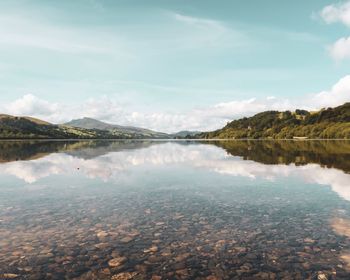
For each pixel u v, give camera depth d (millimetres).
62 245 9844
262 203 15695
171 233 11023
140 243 10047
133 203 15789
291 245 9805
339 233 10914
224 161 39312
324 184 21188
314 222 12250
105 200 16484
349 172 26859
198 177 25078
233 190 19312
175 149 80438
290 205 15219
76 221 12484
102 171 29062
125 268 8273
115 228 11594
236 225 11938
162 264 8516
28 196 17438
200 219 12805
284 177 24562
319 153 53812
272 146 90625
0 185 21141
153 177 25172
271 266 8336
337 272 7957
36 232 11078
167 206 15133
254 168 30734
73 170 29703
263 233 10969
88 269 8211
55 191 19016
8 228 11523
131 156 50062
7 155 51562
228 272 8039
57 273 7973
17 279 7633
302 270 8094
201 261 8688
